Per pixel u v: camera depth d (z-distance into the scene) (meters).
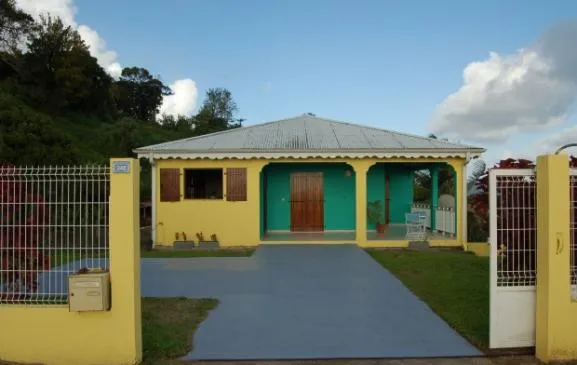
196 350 5.52
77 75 50.09
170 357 5.32
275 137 16.06
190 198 15.48
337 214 17.05
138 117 76.88
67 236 5.38
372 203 16.66
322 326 6.39
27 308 5.18
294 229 16.98
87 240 5.37
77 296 4.98
